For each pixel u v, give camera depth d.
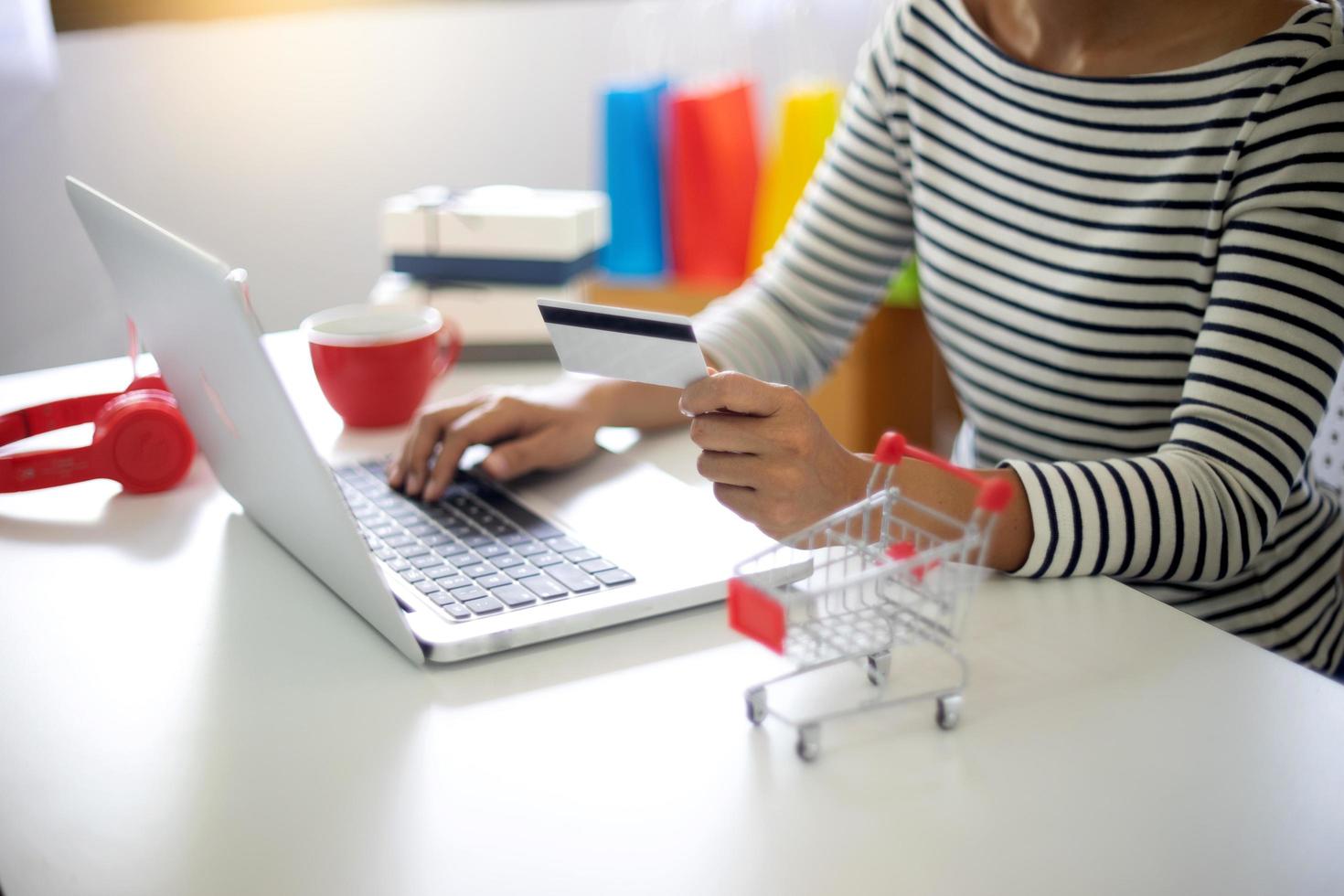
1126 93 1.01
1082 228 1.04
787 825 0.54
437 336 1.08
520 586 0.74
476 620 0.70
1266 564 0.98
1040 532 0.77
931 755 0.59
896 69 1.16
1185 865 0.52
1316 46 0.91
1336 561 1.04
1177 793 0.56
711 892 0.50
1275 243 0.87
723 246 2.14
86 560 0.83
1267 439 0.83
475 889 0.50
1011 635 0.71
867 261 1.24
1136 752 0.60
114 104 2.13
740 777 0.58
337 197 2.36
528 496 0.90
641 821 0.55
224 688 0.66
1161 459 0.82
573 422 0.95
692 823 0.54
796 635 0.64
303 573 0.80
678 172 2.12
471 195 1.40
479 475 0.94
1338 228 0.86
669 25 2.44
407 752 0.60
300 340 1.31
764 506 0.77
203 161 2.23
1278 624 0.99
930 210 1.15
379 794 0.57
